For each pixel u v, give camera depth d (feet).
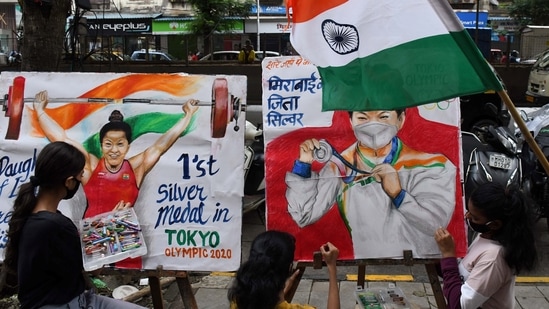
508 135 16.97
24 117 10.80
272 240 7.04
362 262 9.98
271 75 10.46
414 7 7.73
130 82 10.74
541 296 13.64
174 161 10.41
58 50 17.88
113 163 10.47
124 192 10.36
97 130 10.61
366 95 7.87
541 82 45.55
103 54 60.18
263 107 10.37
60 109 10.75
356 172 10.11
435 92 7.72
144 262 10.18
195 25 75.31
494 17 102.32
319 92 10.34
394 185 10.08
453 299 8.00
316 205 10.07
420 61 7.73
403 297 9.58
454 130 10.15
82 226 10.22
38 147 10.67
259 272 6.82
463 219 9.98
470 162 16.71
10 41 83.41
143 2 98.84
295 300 13.50
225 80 10.53
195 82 10.57
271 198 10.14
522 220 7.58
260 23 96.22
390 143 10.16
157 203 10.30
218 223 10.19
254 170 18.52
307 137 10.25
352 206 10.04
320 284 14.47
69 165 7.54
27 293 7.35
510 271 7.64
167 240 10.21
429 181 10.07
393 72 7.79
